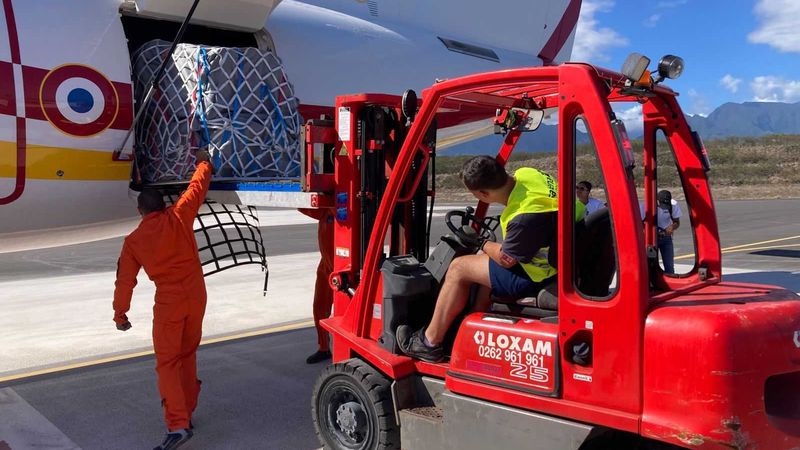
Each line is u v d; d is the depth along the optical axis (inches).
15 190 157.2
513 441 107.8
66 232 183.2
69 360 219.1
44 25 158.4
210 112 165.2
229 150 166.6
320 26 249.9
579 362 100.1
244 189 160.7
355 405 132.8
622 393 95.4
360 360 135.2
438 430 118.4
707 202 121.9
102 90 165.6
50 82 157.8
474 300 128.1
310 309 300.0
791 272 365.7
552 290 115.4
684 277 124.6
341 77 247.0
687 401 89.3
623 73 104.2
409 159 126.4
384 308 132.0
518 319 111.9
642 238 94.0
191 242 146.7
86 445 151.1
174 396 144.6
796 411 98.2
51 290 357.4
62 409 174.1
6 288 367.9
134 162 180.4
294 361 218.2
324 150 149.0
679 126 123.0
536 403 104.1
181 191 177.9
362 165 142.7
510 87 131.4
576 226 113.0
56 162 160.9
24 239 178.1
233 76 167.5
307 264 444.5
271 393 187.2
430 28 305.1
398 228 151.9
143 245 140.3
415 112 132.5
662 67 105.9
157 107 174.6
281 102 175.6
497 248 115.1
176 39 161.0
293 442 153.9
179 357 146.9
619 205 94.0
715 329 88.0
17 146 154.4
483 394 111.3
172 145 170.4
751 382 88.8
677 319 91.6
